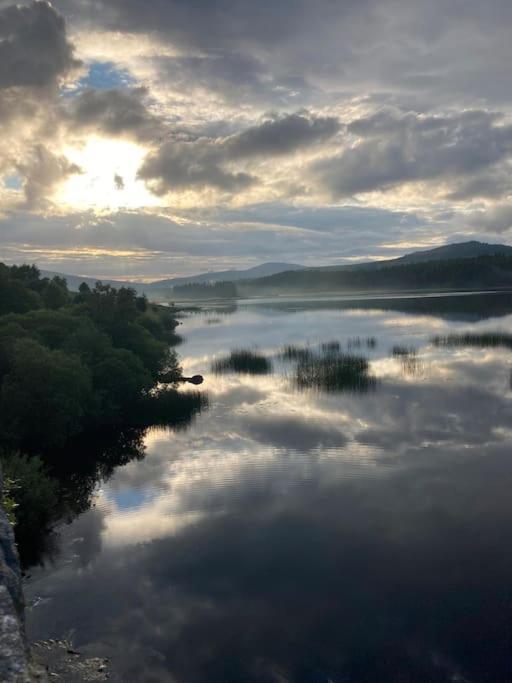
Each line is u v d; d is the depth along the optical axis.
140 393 47.09
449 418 36.03
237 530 21.42
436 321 99.69
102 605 16.58
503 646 14.15
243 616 15.87
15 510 21.47
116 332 57.91
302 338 82.25
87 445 35.59
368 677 13.28
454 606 15.95
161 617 15.88
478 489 24.39
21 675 6.24
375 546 19.67
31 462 24.58
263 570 18.30
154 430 37.81
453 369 51.88
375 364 55.72
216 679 13.30
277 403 42.84
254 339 85.56
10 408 34.16
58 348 47.81
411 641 14.51
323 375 50.16
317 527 21.36
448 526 21.00
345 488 25.19
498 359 56.38
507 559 18.42
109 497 25.72
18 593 9.27
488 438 31.64
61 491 26.91
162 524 22.33
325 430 34.66
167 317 123.50
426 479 25.80
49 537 21.56
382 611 15.85
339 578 17.69
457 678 13.12
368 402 41.12
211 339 89.00
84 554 19.98
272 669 13.65
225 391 48.44
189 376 56.19
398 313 124.62
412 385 45.97
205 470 28.67
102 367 44.03
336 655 14.08
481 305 136.62
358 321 108.75
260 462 29.30
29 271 107.06
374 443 31.53
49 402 34.41
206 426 37.62
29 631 15.27
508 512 22.00
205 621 15.63
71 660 13.98
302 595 16.78
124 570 18.67
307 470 27.70
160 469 29.34
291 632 15.09
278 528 21.42
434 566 18.17
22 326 51.03
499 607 15.79
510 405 38.72
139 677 13.40
